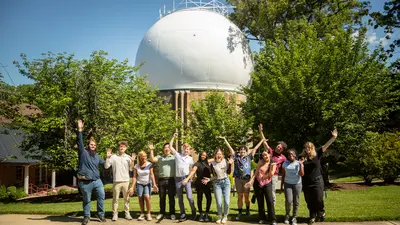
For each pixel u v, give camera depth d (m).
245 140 19.42
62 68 17.03
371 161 19.41
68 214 9.99
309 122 17.69
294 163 8.67
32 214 10.17
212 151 18.41
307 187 8.66
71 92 16.69
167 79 26.33
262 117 18.58
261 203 8.79
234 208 11.07
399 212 9.46
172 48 26.30
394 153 19.53
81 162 8.79
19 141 25.12
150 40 27.48
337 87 17.45
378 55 18.94
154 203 12.51
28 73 17.84
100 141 16.03
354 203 11.46
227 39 26.88
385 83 18.81
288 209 8.69
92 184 8.82
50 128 17.52
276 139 18.75
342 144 17.67
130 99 18.27
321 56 17.81
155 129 17.80
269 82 19.02
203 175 9.11
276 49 19.47
